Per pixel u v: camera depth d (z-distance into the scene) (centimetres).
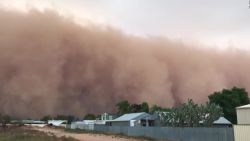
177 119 5359
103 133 6191
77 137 4691
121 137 4919
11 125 7894
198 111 5253
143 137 4856
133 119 6894
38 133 4784
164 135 4634
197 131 3856
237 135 3056
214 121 5369
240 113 3634
